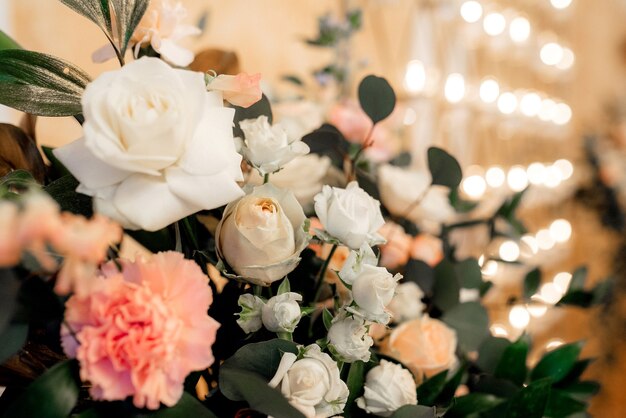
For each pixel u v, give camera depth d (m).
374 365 0.55
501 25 1.85
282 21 1.63
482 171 1.90
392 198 0.72
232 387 0.41
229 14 1.53
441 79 1.91
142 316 0.35
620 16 2.40
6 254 0.31
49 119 1.12
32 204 0.32
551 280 1.96
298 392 0.42
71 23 1.17
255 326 0.45
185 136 0.39
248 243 0.43
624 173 2.21
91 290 0.35
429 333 0.63
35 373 0.45
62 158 0.39
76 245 0.32
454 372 0.67
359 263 0.45
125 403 0.38
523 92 1.99
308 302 0.55
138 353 0.35
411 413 0.48
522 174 1.87
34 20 1.13
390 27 1.83
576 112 2.35
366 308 0.44
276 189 0.46
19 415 0.35
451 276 0.65
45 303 0.38
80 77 0.47
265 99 0.55
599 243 2.14
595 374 1.91
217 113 0.43
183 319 0.37
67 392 0.37
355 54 1.74
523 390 0.53
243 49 1.57
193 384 0.45
